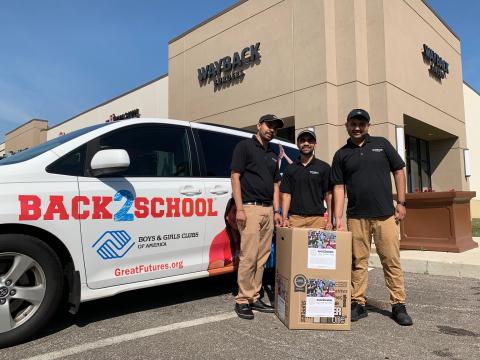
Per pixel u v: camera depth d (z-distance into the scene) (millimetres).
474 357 3232
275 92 14289
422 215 7496
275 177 4605
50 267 3396
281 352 3289
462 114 19656
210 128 4852
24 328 3285
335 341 3543
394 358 3203
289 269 3836
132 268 3891
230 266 4637
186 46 18297
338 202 4398
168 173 4254
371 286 5605
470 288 5504
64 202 3500
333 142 12836
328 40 12992
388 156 4234
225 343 3457
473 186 24281
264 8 14859
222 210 4582
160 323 3932
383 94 12906
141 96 22328
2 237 3184
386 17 13180
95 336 3570
